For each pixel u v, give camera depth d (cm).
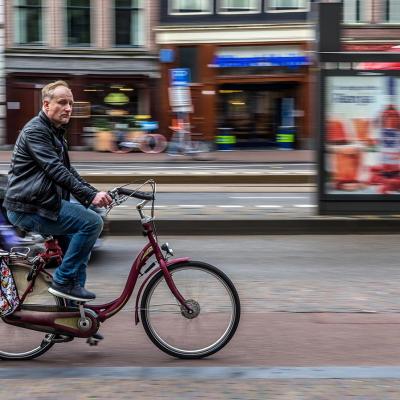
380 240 1334
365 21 4141
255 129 4256
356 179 1466
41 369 606
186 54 4172
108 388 553
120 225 1372
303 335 716
